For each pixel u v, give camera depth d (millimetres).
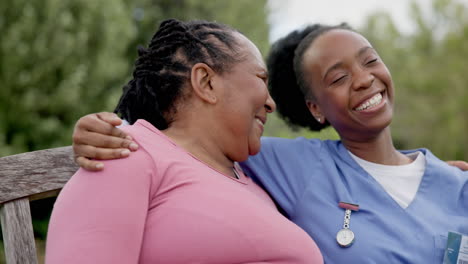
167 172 1156
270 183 1601
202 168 1236
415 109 9602
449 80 9391
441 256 1386
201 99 1312
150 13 8312
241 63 1339
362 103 1594
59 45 5516
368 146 1658
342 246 1411
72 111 5707
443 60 9547
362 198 1519
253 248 1153
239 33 1421
